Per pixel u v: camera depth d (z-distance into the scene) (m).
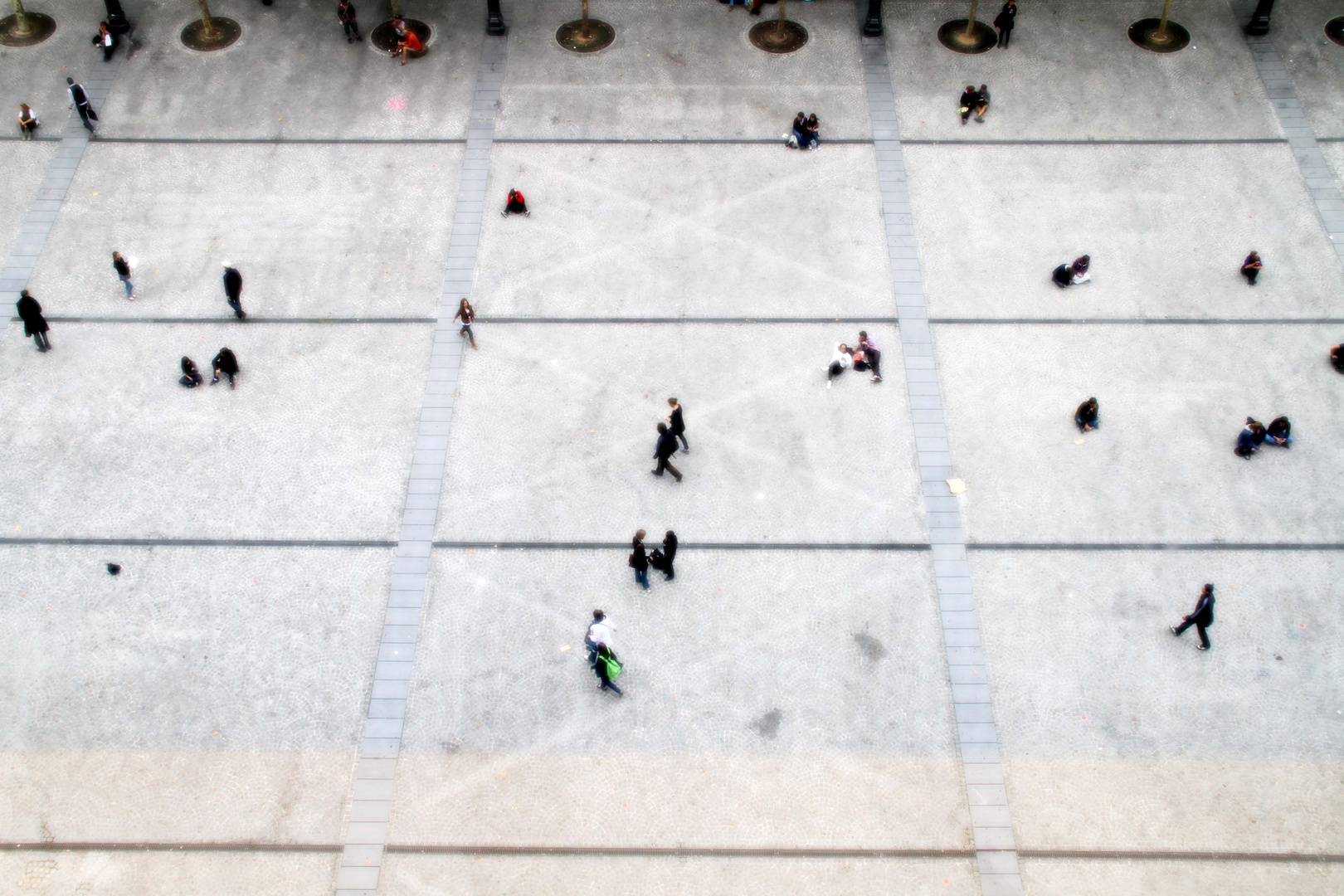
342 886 13.52
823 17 26.00
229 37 25.19
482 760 14.56
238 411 18.42
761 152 22.95
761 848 13.85
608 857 13.77
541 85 24.33
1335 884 13.52
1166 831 13.97
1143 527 16.97
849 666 15.46
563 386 18.84
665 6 26.36
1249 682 15.29
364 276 20.52
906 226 21.47
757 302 20.19
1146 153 22.77
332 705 15.05
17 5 24.70
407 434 18.14
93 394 18.61
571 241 21.17
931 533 16.92
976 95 23.12
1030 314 19.97
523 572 16.47
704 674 15.38
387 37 25.33
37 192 21.83
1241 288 20.31
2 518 16.95
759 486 17.50
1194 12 25.73
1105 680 15.33
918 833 13.98
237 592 16.20
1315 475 17.56
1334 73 24.19
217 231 21.25
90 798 14.18
